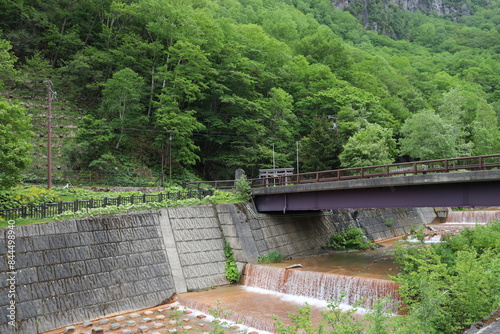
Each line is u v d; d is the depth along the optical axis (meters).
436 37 151.88
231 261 25.05
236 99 44.59
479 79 97.06
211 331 16.55
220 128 46.50
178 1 50.09
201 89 45.31
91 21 51.38
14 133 20.94
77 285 18.34
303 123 55.00
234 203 27.23
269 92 52.28
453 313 12.84
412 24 169.25
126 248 21.08
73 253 18.86
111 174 37.78
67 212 20.33
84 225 19.91
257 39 60.06
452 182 19.77
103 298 18.94
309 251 29.39
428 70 105.31
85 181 35.00
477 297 12.74
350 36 124.75
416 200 21.61
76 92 46.59
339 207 24.86
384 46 129.75
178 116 39.03
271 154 44.28
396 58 102.75
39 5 49.44
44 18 47.47
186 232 24.41
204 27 48.97
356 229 32.72
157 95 41.97
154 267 21.66
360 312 17.75
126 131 43.56
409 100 74.44
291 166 48.50
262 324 16.66
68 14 49.75
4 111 19.27
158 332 16.48
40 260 17.61
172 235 23.62
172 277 22.05
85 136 38.91
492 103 80.69
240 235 25.77
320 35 75.50
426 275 14.16
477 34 144.62
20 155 19.55
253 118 47.91
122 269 20.36
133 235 21.75
